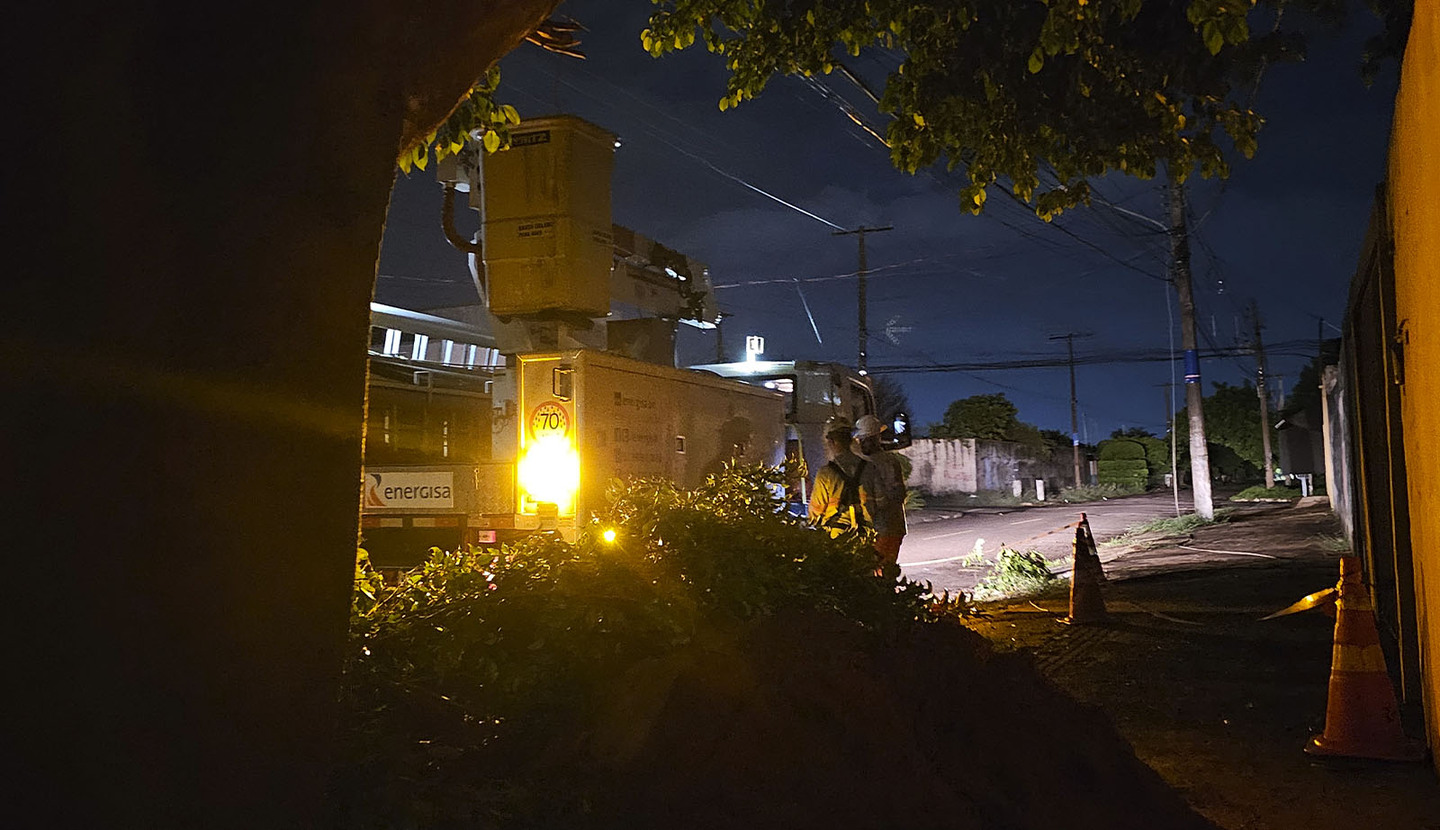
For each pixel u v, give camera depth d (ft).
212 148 8.76
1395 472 26.16
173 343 8.42
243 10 9.01
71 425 7.82
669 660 13.33
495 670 13.06
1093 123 25.81
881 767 13.02
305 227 9.35
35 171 7.77
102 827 7.70
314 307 9.39
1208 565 55.16
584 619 13.79
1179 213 88.28
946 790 13.24
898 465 32.99
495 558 15.17
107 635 7.84
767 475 20.25
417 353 40.60
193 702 8.25
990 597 45.44
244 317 8.87
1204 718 24.22
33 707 7.48
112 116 8.19
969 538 81.46
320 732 9.10
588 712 12.80
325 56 9.55
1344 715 21.24
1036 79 25.21
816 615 15.47
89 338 7.95
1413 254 19.85
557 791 11.10
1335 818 17.87
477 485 30.81
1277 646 32.07
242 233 8.90
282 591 8.95
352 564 9.55
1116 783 16.42
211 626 8.42
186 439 8.41
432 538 31.04
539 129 30.83
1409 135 19.71
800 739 12.75
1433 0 16.33
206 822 8.24
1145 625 36.24
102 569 7.87
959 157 26.61
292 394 9.18
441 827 9.78
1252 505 118.01
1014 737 15.80
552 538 15.79
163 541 8.21
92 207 8.02
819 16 24.88
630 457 31.76
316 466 9.29
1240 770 20.52
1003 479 183.83
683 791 11.63
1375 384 31.81
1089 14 22.12
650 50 25.22
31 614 7.52
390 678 11.80
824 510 32.22
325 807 9.06
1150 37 24.77
